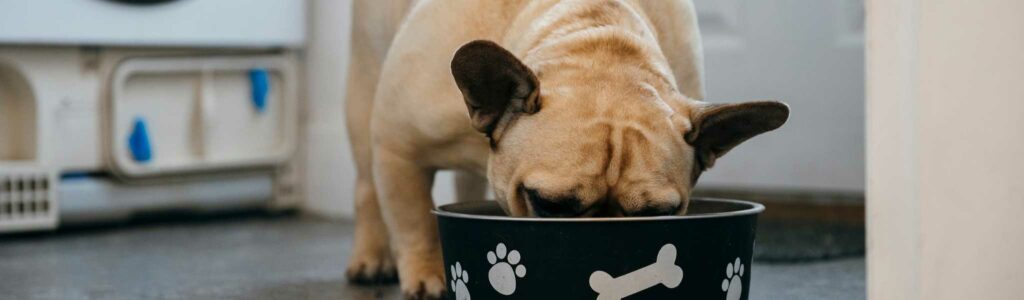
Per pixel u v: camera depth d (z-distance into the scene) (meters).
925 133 1.15
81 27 2.73
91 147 2.85
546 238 1.20
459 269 1.30
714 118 1.30
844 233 2.51
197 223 2.98
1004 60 1.18
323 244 2.56
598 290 1.19
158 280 2.09
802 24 2.77
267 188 3.15
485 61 1.27
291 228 2.87
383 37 1.86
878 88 1.19
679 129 1.31
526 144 1.29
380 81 1.66
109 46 2.85
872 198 1.21
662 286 1.20
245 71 3.08
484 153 1.54
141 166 2.87
